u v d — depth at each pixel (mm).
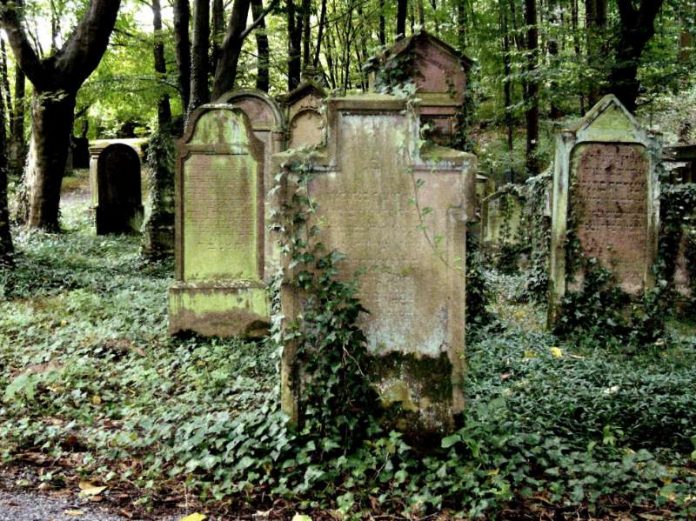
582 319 9227
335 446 4555
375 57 9812
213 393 6270
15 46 15078
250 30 17125
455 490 4246
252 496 4227
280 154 4746
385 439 4672
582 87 16688
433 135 9781
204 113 8273
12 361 6898
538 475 4625
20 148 27766
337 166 4711
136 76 21266
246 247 8391
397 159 4742
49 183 18109
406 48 9648
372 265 4770
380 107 4688
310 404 4730
